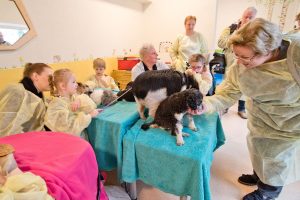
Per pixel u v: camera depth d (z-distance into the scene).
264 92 1.01
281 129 1.09
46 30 1.82
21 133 1.02
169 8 3.30
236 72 1.16
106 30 2.62
